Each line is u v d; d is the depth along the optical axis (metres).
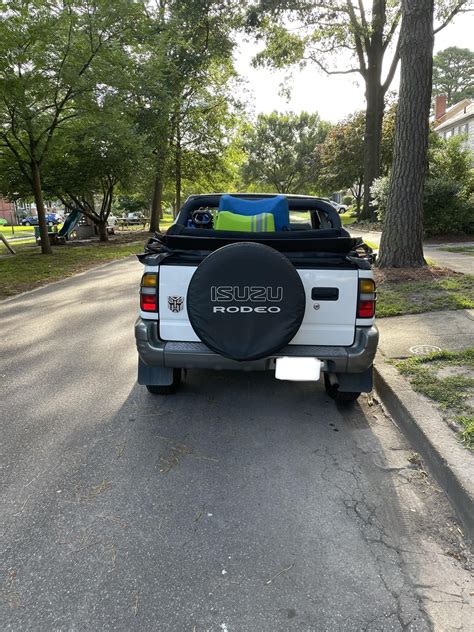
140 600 2.09
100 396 4.34
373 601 2.09
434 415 3.52
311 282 3.49
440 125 45.72
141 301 3.64
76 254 16.67
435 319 6.05
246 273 3.28
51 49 12.71
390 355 4.86
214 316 3.32
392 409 3.96
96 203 32.47
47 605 2.06
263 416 3.96
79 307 8.02
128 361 5.28
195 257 3.57
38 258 15.29
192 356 3.57
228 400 4.29
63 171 18.69
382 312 6.39
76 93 13.59
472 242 14.24
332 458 3.29
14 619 1.99
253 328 3.32
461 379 4.12
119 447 3.42
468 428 3.25
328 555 2.36
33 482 2.98
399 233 8.77
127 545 2.43
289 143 58.50
